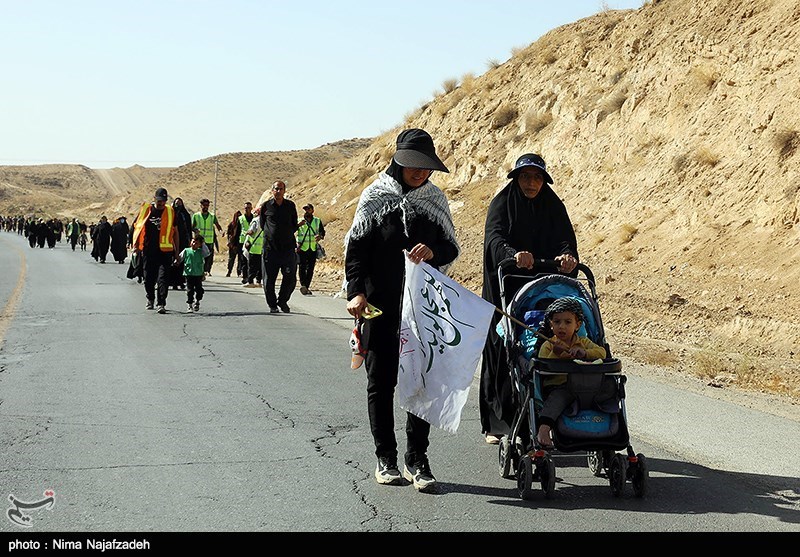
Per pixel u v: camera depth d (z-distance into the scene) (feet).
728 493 27.66
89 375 46.26
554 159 148.15
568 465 31.14
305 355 53.88
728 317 77.56
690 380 50.19
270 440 33.47
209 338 60.64
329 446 32.78
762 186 96.02
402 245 27.99
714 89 116.47
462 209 157.17
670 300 83.51
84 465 29.68
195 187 642.22
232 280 121.80
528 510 25.72
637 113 130.52
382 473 28.02
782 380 54.54
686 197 106.11
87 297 91.15
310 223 96.73
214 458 30.83
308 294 97.25
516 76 188.34
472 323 27.48
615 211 117.08
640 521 24.84
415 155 27.68
